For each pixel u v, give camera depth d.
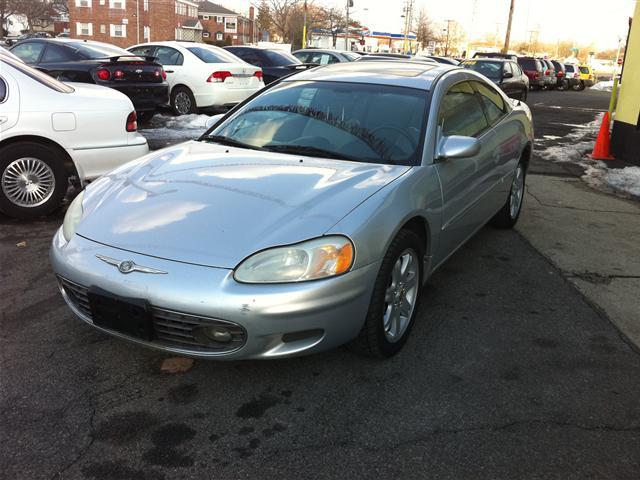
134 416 2.64
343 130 3.69
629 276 4.55
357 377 3.00
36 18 75.06
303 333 2.65
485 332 3.54
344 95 3.95
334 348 3.06
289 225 2.70
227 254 2.60
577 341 3.47
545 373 3.10
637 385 3.02
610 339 3.52
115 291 2.63
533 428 2.63
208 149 3.71
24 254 4.56
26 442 2.44
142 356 3.13
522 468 2.38
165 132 10.11
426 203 3.25
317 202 2.86
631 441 2.57
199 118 11.27
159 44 12.19
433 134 3.58
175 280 2.56
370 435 2.55
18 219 5.45
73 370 2.98
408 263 3.20
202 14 80.19
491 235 5.49
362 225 2.76
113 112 5.54
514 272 4.56
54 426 2.55
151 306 2.58
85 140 5.41
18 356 3.10
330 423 2.63
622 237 5.56
